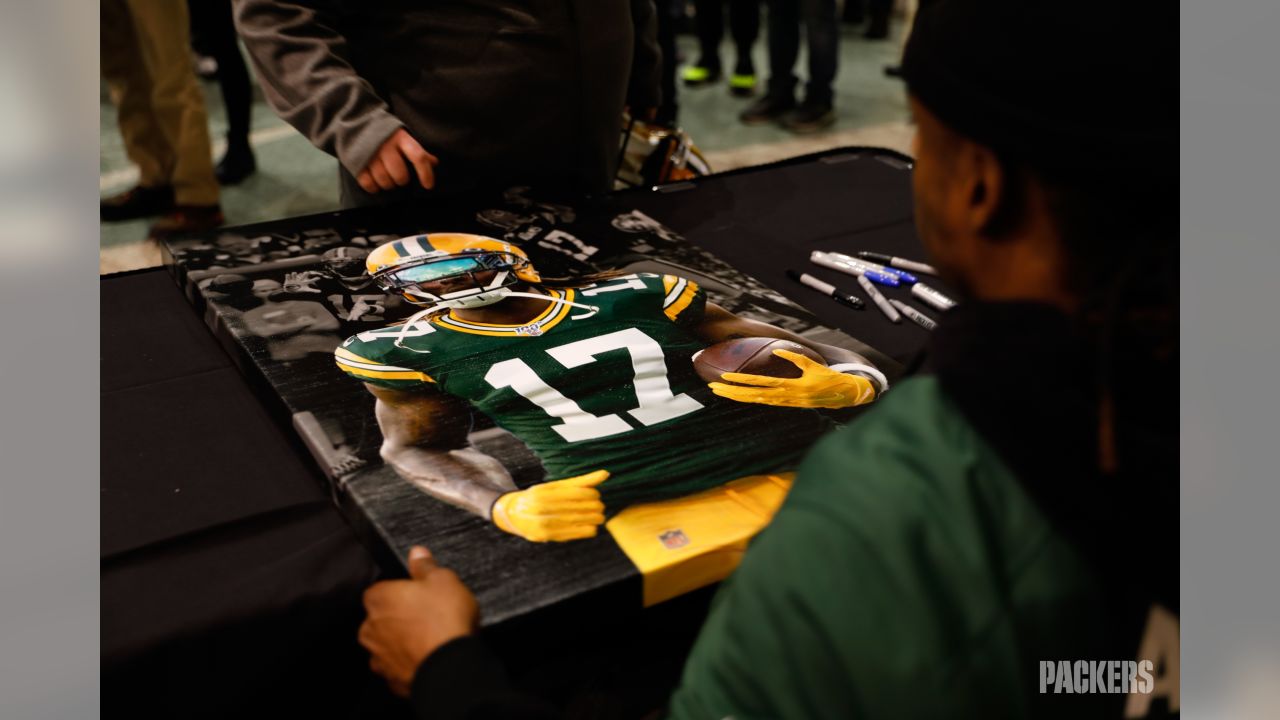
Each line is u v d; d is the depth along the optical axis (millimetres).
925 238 566
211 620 741
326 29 1347
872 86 4504
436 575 713
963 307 525
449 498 818
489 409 934
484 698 593
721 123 4004
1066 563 472
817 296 1238
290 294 1131
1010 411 478
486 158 1460
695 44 5223
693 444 895
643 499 825
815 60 3857
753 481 852
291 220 1322
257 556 803
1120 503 479
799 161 1660
